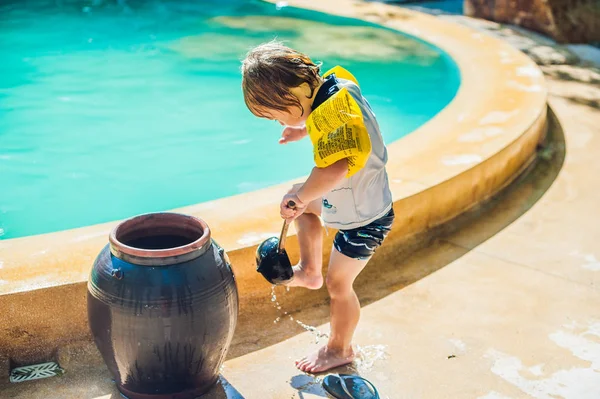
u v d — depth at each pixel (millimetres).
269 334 3002
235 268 3027
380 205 2598
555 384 2725
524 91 5391
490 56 6488
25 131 5512
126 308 2299
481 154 4172
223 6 9047
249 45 7406
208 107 6078
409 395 2648
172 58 7184
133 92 6348
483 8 8625
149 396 2486
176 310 2307
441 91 6316
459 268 3535
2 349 2691
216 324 2400
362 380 2688
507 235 3865
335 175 2369
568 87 6434
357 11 8180
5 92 6285
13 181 4715
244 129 5676
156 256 2307
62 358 2738
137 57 7238
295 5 8477
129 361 2387
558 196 4340
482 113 4887
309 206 2752
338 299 2703
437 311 3184
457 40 7066
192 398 2549
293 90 2404
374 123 2539
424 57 6969
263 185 4707
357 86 2553
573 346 2957
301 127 2854
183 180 4773
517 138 4430
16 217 4238
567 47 7688
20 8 8930
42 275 2746
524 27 8242
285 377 2721
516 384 2719
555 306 3236
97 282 2359
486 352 2904
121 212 4336
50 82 6551
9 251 2934
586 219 4059
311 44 7312
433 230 3840
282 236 2566
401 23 7754
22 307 2656
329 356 2783
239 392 2615
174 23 8359
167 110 5996
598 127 5484
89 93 6312
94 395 2574
